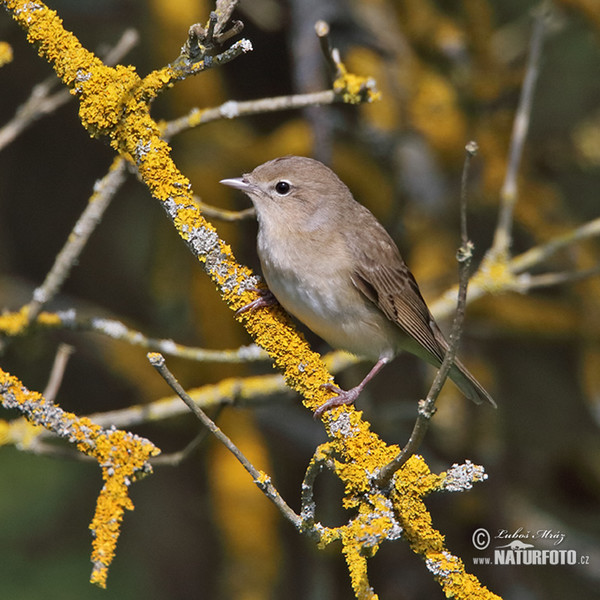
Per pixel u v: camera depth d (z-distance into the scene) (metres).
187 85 11.50
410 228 12.09
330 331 8.03
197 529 12.20
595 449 12.68
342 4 11.88
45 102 9.30
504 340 12.95
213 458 11.23
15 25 9.80
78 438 5.65
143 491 12.33
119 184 7.82
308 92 11.19
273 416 11.69
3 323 7.80
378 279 8.05
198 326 11.39
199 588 11.84
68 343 11.98
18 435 7.73
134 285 12.98
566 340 11.93
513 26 13.01
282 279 7.88
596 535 12.07
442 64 12.48
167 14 11.32
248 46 5.71
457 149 11.98
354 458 5.58
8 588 10.41
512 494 11.99
